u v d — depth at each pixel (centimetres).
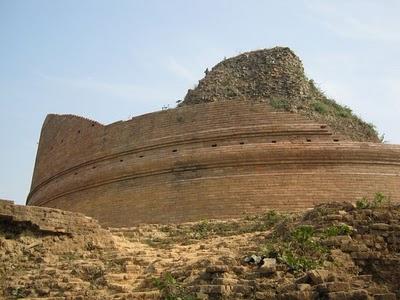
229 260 1823
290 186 3478
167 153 3853
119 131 4212
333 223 1980
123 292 1873
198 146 3794
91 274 2081
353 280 1661
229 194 3522
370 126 4166
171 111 4009
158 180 3788
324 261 1761
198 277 1770
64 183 4484
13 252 2327
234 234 2628
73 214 2519
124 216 3797
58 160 4772
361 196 3422
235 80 4438
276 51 4622
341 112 4197
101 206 3984
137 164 3903
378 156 3581
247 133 3719
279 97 4162
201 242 2484
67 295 1888
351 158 3566
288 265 1738
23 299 1891
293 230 2027
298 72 4450
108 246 2477
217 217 3456
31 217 2425
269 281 1661
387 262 1758
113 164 4088
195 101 4278
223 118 3816
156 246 2522
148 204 3731
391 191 3469
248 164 3606
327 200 3416
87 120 4575
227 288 1645
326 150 3562
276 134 3691
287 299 1562
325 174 3506
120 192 3928
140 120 4128
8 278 2116
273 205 3428
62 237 2450
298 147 3578
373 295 1566
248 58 4650
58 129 5003
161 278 1891
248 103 3819
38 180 5106
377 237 1884
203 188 3603
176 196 3659
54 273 2098
